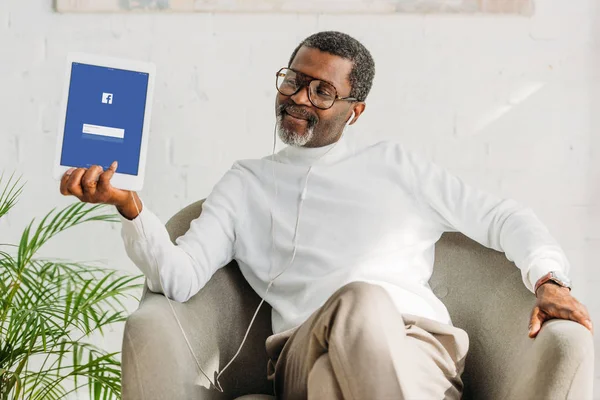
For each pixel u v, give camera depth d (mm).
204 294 1856
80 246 2488
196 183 2463
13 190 2482
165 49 2461
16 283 2100
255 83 2455
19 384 1951
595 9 2418
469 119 2430
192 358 1636
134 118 1612
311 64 1936
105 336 2502
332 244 1898
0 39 2475
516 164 2430
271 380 1878
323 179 1950
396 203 1938
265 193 1983
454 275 1947
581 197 2424
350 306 1438
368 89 2027
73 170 1587
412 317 1710
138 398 1510
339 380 1416
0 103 2482
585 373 1437
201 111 2461
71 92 1596
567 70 2424
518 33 2422
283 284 1896
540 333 1538
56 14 2469
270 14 2447
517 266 1802
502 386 1653
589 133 2424
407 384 1440
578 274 2428
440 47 2426
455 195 1939
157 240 1732
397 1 2410
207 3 2439
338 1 2416
